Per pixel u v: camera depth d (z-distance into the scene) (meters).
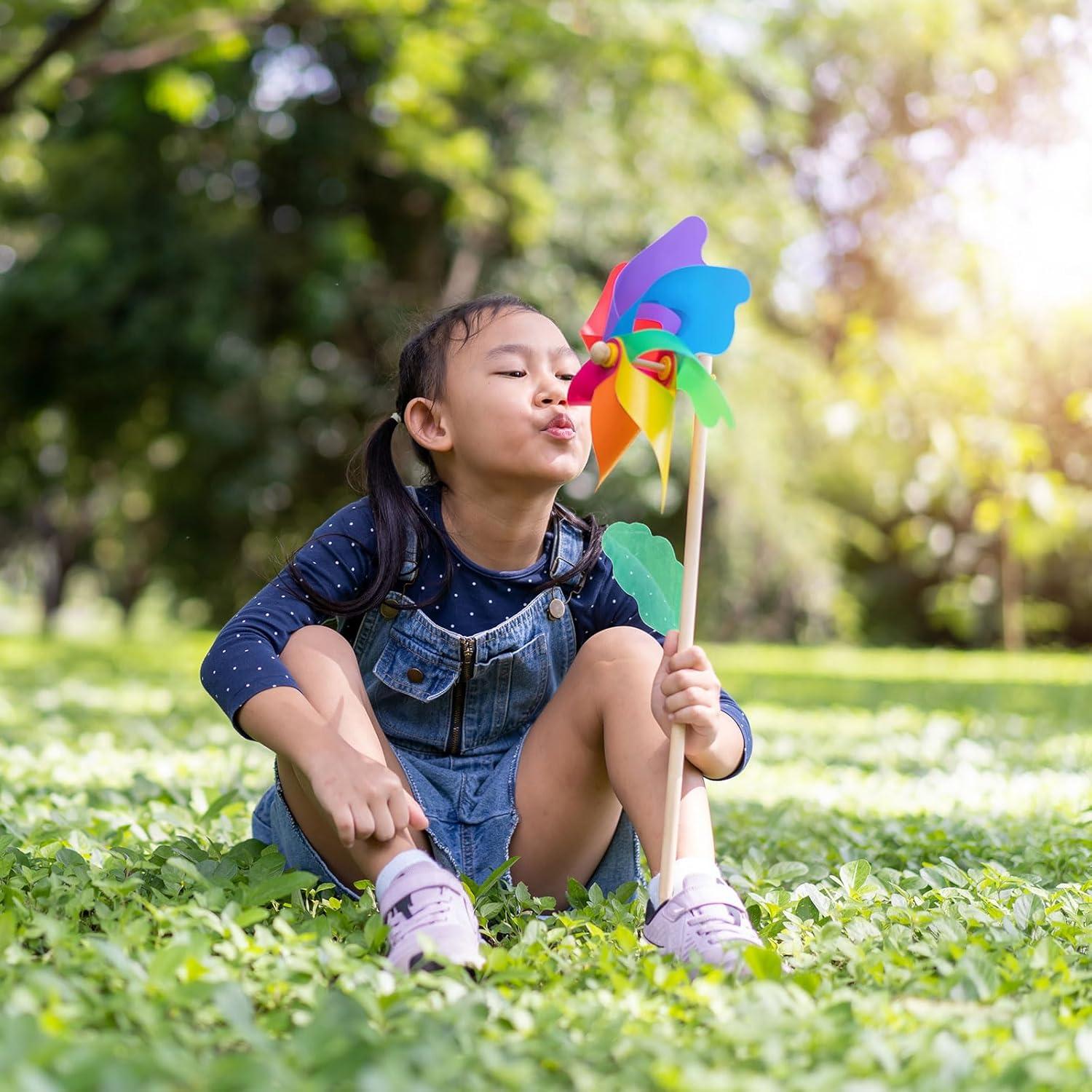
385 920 1.87
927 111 15.07
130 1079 1.22
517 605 2.31
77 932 1.88
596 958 1.81
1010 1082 1.33
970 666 13.92
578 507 13.16
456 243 13.82
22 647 13.39
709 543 15.50
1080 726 7.16
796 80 13.33
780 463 14.79
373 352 14.49
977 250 10.76
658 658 2.13
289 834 2.20
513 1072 1.31
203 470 15.30
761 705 8.30
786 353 14.78
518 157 13.12
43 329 14.07
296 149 13.54
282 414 14.71
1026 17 13.91
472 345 2.26
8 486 17.67
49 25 9.64
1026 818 3.57
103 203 13.66
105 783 3.87
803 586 17.11
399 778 2.19
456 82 10.10
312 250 13.46
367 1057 1.34
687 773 2.06
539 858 2.22
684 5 10.85
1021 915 2.14
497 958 1.74
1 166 13.15
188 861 2.19
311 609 2.22
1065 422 12.54
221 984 1.46
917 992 1.74
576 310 13.74
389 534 2.28
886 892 2.29
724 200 14.36
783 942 1.98
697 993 1.60
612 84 12.54
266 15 9.63
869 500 17.70
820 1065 1.37
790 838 3.14
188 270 13.61
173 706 7.03
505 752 2.33
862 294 16.22
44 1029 1.36
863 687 10.05
